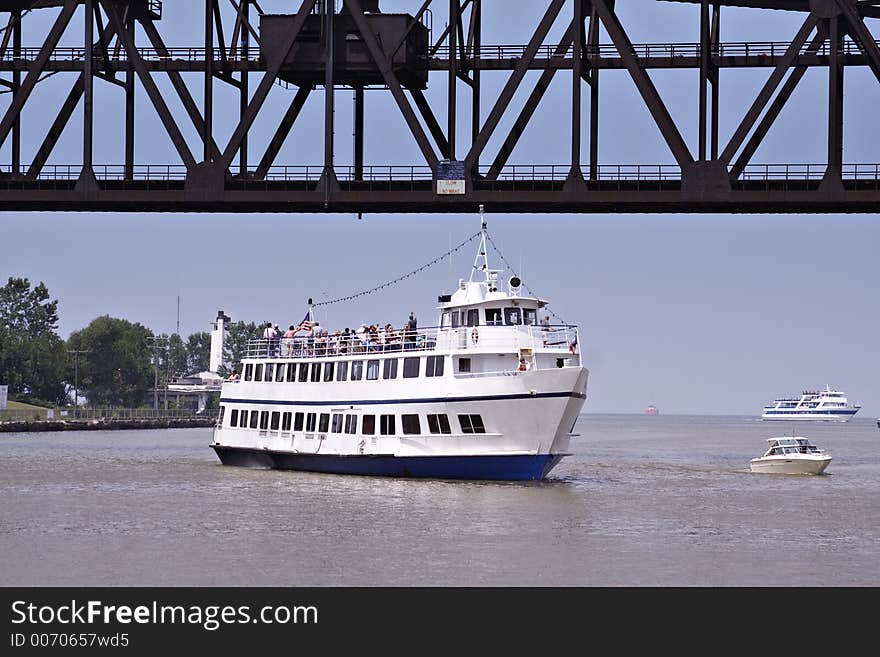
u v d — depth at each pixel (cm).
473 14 6662
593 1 6028
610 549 4944
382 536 5178
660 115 5988
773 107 6294
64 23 6338
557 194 6141
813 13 5847
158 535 5206
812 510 6303
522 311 7062
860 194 5956
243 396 8531
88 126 6431
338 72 6606
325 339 7825
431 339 7169
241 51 6838
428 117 6812
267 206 6412
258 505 6144
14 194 6462
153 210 6556
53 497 6569
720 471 9131
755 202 6022
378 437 7344
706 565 4653
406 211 6438
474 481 7050
